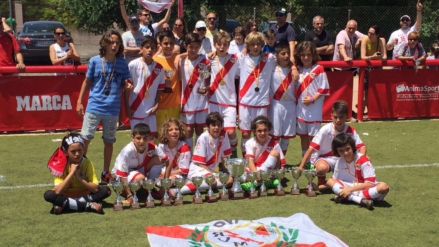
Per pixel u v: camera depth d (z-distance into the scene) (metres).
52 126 9.73
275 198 6.21
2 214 5.66
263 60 7.14
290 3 20.59
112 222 5.43
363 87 10.64
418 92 10.88
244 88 7.21
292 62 7.28
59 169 5.61
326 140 6.58
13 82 9.47
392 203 6.01
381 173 7.21
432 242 4.97
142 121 6.91
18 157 8.08
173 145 6.47
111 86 6.64
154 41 6.75
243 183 6.41
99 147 8.67
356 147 6.57
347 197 5.96
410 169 7.41
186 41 7.03
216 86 7.16
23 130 9.65
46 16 24.28
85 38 23.62
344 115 6.46
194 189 6.38
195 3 17.94
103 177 6.87
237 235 5.00
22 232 5.18
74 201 5.68
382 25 20.20
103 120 6.70
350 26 10.83
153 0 10.77
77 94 9.75
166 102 7.13
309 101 7.24
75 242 4.95
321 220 5.49
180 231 5.10
